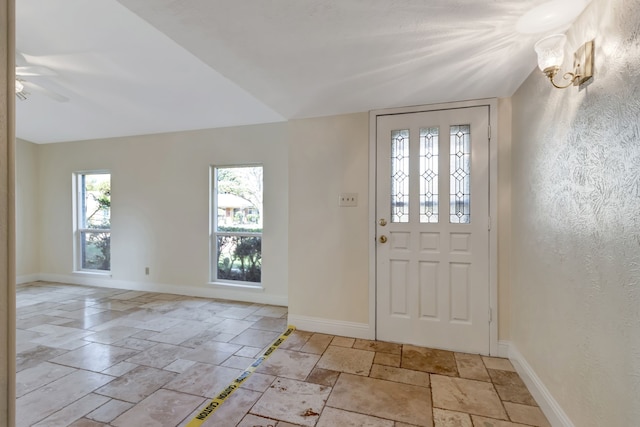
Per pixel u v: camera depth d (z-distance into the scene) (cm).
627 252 115
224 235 434
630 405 114
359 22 156
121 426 177
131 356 260
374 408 193
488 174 259
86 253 512
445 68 205
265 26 160
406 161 281
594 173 136
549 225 181
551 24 156
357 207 295
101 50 255
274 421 181
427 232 275
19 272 505
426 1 140
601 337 131
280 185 398
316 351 268
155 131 446
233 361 252
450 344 269
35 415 186
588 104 141
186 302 409
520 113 232
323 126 305
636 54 109
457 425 178
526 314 218
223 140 421
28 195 515
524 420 182
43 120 414
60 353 265
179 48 252
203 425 178
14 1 54
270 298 403
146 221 461
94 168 490
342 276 300
